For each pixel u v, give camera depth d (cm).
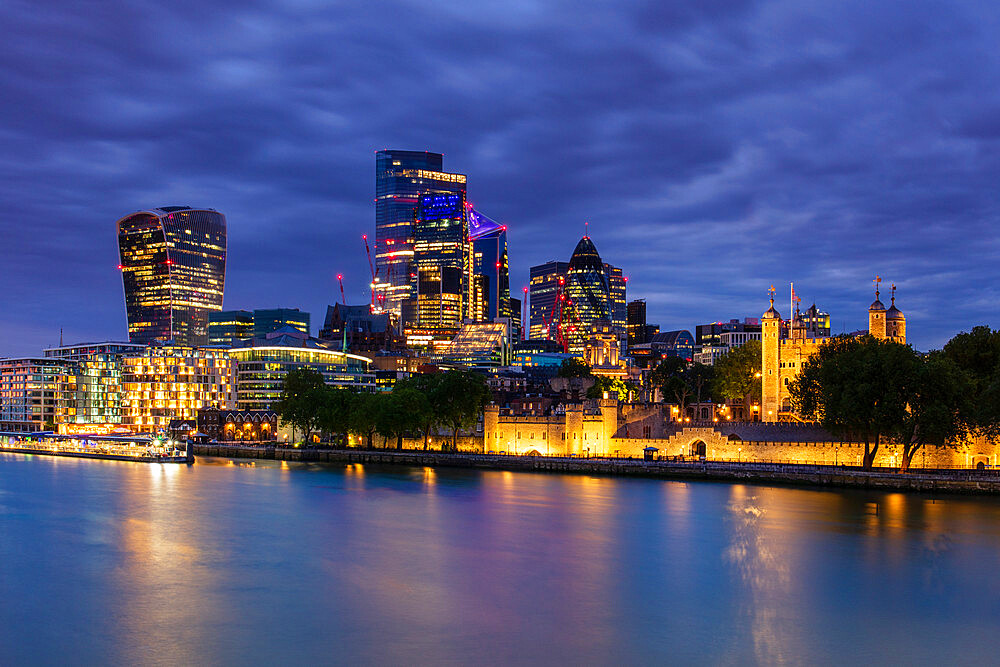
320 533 13662
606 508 16112
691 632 8681
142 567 11375
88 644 8400
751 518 14850
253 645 8331
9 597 9962
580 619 9094
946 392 18200
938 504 16350
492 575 10888
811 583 10469
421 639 8481
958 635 8606
